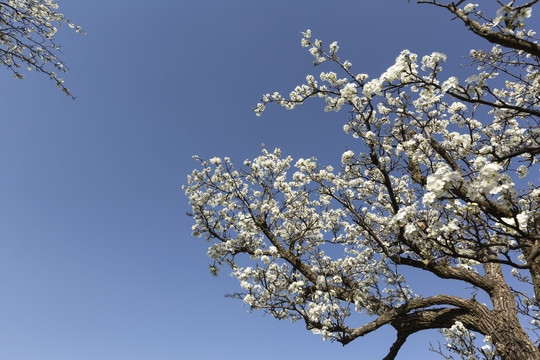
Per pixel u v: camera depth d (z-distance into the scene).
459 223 3.61
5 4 5.76
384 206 8.42
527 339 5.80
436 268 6.69
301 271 8.80
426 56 3.67
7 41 6.27
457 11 3.23
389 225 3.91
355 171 6.92
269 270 8.47
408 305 7.14
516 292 7.32
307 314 7.18
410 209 3.73
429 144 6.62
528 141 4.37
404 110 6.29
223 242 9.39
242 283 7.72
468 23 3.17
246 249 9.57
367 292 8.09
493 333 6.07
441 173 3.20
